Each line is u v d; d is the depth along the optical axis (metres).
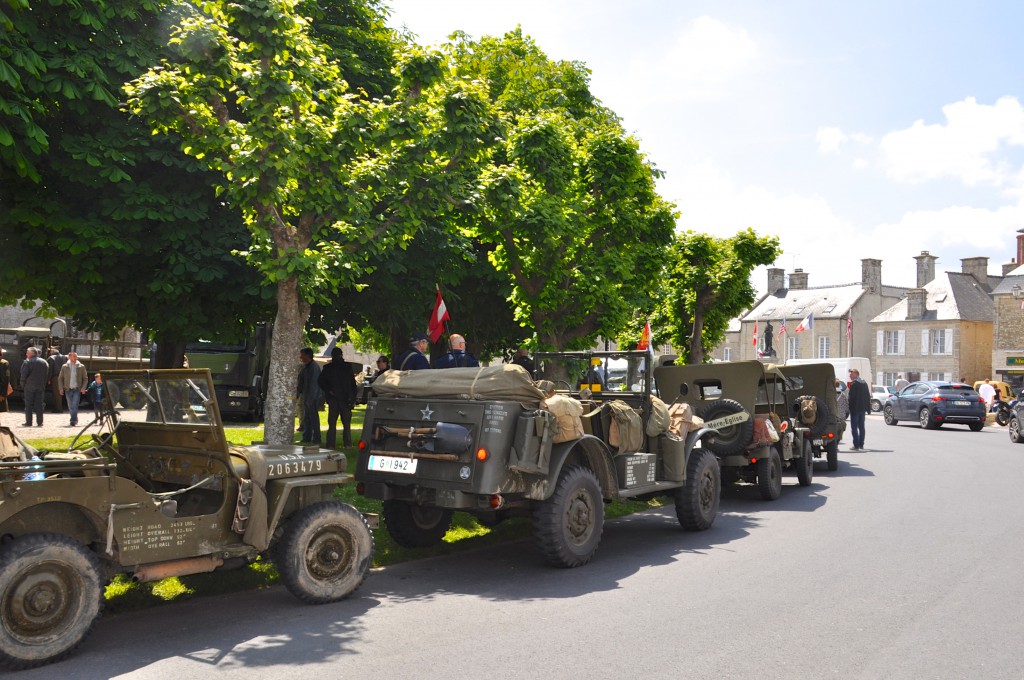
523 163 13.78
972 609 6.01
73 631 4.80
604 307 15.24
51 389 23.36
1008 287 49.06
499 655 4.94
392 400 7.53
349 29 16.31
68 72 11.15
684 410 9.28
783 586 6.71
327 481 6.25
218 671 4.65
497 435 6.93
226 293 13.29
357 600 6.28
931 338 61.41
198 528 5.57
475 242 17.56
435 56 10.42
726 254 23.56
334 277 9.72
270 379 9.53
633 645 5.14
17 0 9.68
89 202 12.46
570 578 7.05
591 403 8.62
